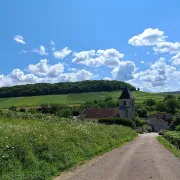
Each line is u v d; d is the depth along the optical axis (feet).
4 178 37.06
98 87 583.99
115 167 53.62
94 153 73.46
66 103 453.99
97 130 106.01
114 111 344.69
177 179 41.22
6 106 405.80
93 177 43.83
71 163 54.80
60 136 64.90
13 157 43.04
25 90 501.56
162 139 162.61
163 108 501.97
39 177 41.68
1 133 48.34
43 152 50.88
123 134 152.97
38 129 61.31
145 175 44.73
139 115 481.05
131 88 652.07
